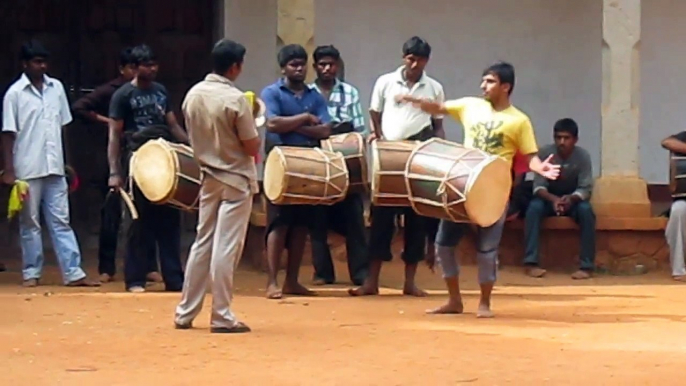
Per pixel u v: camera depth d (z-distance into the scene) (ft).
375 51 51.52
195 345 28.02
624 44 49.14
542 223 48.11
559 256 48.67
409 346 28.02
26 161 41.55
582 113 52.80
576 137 48.37
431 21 51.83
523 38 52.39
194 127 29.96
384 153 37.24
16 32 51.47
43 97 41.93
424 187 33.53
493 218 32.78
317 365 25.36
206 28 52.70
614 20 49.14
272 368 24.99
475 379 23.88
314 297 39.17
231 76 30.22
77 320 32.58
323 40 51.19
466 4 52.03
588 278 47.19
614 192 48.93
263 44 50.62
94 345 27.99
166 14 52.44
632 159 49.24
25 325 31.50
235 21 50.42
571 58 52.65
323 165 38.17
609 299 39.19
